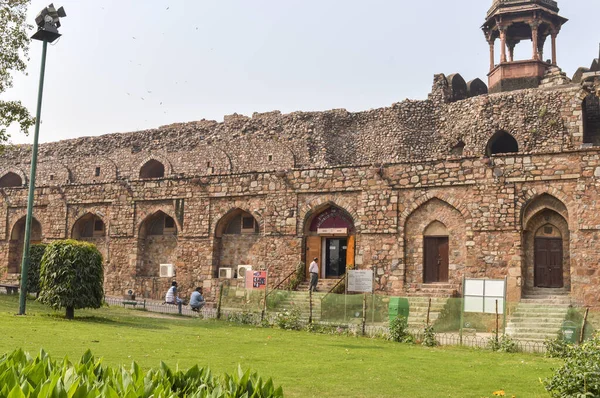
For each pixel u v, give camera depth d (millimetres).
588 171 20281
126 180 28984
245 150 35562
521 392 9227
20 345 11102
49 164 41094
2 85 22969
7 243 32094
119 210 29000
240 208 26156
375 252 23156
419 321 19000
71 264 16969
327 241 25031
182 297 26656
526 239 21344
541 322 17172
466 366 11742
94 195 29844
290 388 8883
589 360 8188
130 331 14828
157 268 28359
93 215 30141
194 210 27094
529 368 11711
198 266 26656
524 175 21125
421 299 20422
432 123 32531
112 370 5168
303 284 24219
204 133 37156
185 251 27016
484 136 30719
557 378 8258
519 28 35875
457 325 17016
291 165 34000
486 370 11305
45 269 17094
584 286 19781
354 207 23906
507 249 21062
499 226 21250
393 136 32625
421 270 22469
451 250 22078
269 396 4941
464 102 31703
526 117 30047
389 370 10805
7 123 22953
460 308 16859
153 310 22328
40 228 32125
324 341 15188
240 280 25844
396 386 9383
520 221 21031
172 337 14133
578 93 29156
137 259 28328
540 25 34281
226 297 20922
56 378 4430
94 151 40125
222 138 36469
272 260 25047
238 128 36125
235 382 5008
